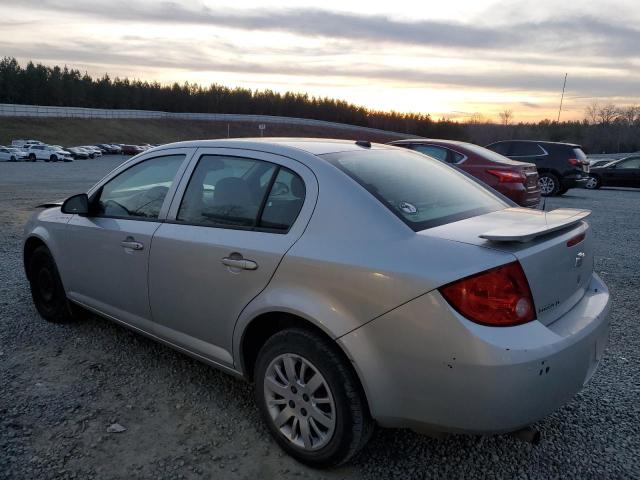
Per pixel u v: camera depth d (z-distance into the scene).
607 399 3.41
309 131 112.12
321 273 2.54
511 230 2.47
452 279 2.24
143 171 3.74
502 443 2.95
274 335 2.76
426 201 2.87
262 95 137.50
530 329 2.30
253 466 2.72
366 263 2.43
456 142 10.48
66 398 3.32
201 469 2.68
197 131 104.94
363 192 2.68
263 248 2.79
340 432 2.53
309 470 2.70
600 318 2.69
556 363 2.30
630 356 4.07
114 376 3.62
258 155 3.11
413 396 2.35
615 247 8.22
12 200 13.70
